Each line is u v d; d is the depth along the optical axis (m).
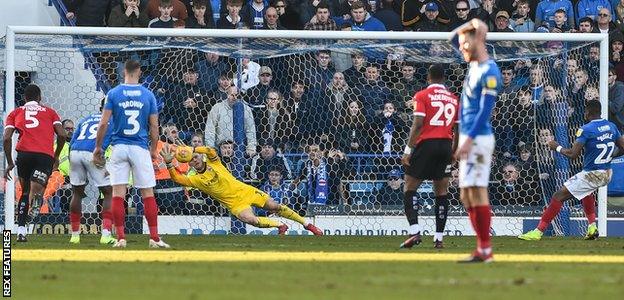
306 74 42.84
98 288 18.02
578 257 26.94
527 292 17.25
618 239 38.62
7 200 39.06
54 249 29.53
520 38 40.94
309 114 42.81
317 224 41.81
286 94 42.81
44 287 18.25
